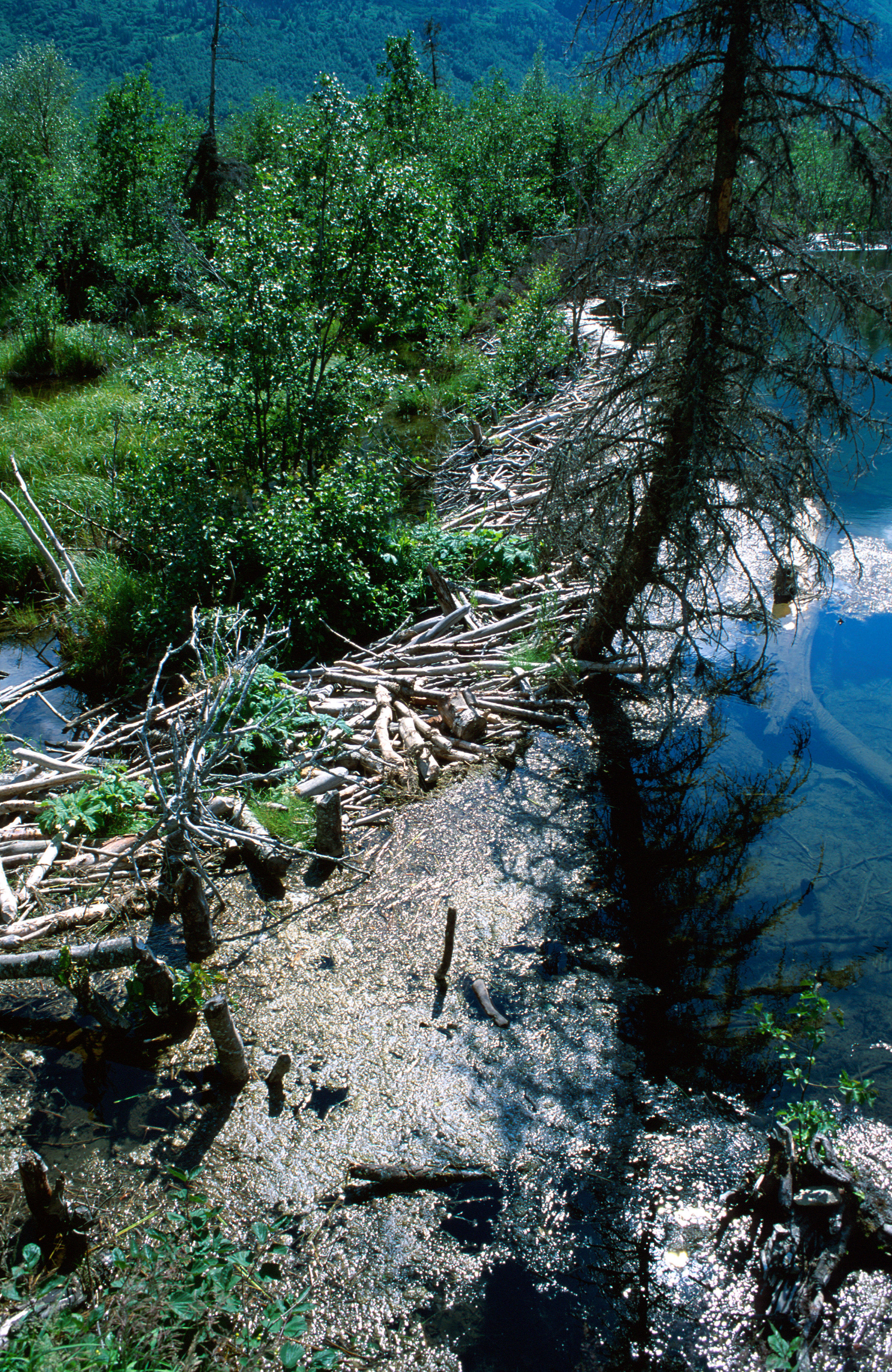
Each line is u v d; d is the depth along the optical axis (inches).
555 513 345.4
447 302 647.8
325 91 498.6
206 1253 158.6
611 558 362.3
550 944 261.0
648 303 309.7
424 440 703.1
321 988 243.1
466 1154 199.2
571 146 1180.5
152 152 1171.9
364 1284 173.5
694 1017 236.4
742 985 247.9
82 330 910.4
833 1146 192.9
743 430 316.8
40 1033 234.2
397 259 540.1
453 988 243.6
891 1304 168.9
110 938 251.8
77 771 323.3
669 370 321.1
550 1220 185.6
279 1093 213.2
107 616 432.1
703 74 290.4
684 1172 195.0
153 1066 222.4
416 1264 177.2
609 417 332.5
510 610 435.2
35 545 499.5
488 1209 187.9
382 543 443.5
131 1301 151.7
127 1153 199.9
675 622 410.9
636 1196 190.4
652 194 296.5
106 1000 230.7
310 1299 170.2
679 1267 177.0
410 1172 193.8
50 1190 175.6
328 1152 199.3
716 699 391.5
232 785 267.0
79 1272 171.8
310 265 518.9
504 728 363.9
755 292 293.4
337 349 577.3
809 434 313.0
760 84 273.9
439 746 346.9
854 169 281.7
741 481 309.9
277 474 496.1
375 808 319.0
